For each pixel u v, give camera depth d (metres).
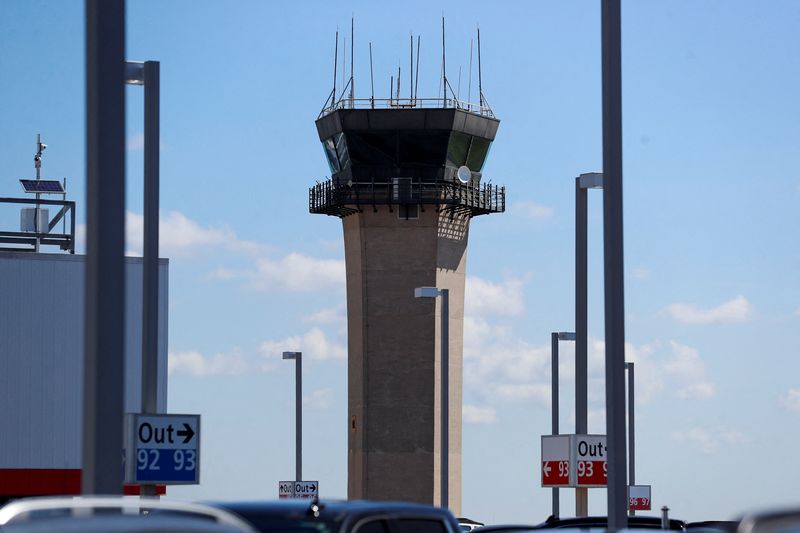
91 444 24.06
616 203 43.66
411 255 169.88
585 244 73.19
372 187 166.75
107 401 24.23
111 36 25.05
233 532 16.55
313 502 26.17
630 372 146.38
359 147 166.88
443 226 170.12
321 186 171.25
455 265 171.88
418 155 167.00
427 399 168.62
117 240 24.75
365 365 170.00
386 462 168.62
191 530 16.31
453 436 170.75
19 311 128.62
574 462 70.12
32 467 127.81
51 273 129.62
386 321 170.00
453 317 171.38
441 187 166.88
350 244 173.00
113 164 24.88
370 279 170.12
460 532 27.72
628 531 27.86
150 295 53.81
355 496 169.88
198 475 54.12
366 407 169.50
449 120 165.00
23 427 127.94
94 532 15.98
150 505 20.42
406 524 26.62
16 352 128.12
